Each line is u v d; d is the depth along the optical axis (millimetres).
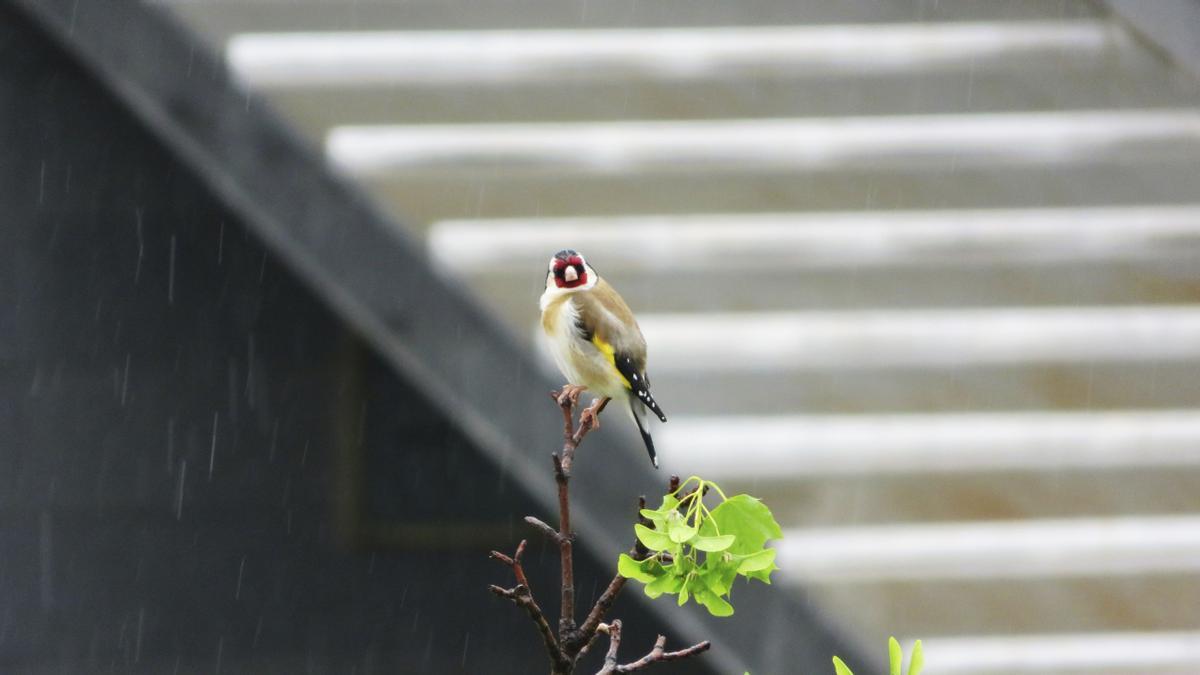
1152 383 10297
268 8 11344
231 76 8711
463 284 8617
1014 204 11461
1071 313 10570
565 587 4105
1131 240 11211
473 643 13133
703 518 3623
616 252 10484
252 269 13070
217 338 13008
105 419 12867
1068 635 8461
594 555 13219
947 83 12727
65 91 12812
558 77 12172
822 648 8125
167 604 12922
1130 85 12781
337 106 10352
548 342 7047
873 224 10984
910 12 13750
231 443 12977
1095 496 9516
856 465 9414
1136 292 10922
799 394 9836
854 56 13023
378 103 10531
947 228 11156
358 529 13094
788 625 8125
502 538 13211
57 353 12812
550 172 10945
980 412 9852
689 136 11633
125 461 12891
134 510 12898
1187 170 12023
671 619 8164
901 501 9188
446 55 11711
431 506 13141
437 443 13148
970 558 8906
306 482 13070
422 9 12570
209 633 12945
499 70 11961
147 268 12930
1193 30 12375
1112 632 8562
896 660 3557
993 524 9117
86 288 12844
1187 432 9867
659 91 12234
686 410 9586
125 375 12898
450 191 9930
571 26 12945
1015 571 8922
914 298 10680
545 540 13203
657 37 12945
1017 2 13961
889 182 11594
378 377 13109
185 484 12938
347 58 11016
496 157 10664
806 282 10781
